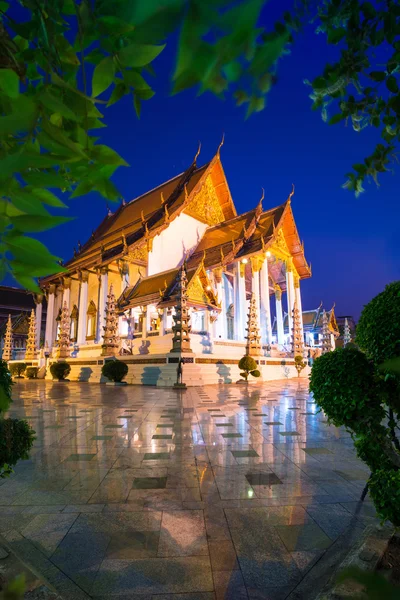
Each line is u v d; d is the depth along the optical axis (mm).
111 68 760
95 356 36781
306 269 50750
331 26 1233
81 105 914
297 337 41719
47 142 744
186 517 4527
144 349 32281
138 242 38375
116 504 4930
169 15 598
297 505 4855
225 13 576
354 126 1478
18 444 3754
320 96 1362
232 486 5566
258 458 7062
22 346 60094
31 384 29969
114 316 33969
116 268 43031
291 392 20641
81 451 7562
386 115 1462
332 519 4441
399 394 3246
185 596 3094
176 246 41562
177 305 27531
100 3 686
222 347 32656
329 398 3473
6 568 2639
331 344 50375
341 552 3684
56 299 51656
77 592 3139
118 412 12766
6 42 909
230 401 16109
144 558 3635
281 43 679
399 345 2936
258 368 32938
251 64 663
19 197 763
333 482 5727
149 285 33781
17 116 729
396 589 660
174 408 13773
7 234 755
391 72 1303
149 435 9016
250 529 4215
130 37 675
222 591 3150
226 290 46250
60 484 5668
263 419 11281
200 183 41188
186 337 27375
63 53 932
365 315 3264
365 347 3240
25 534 4121
